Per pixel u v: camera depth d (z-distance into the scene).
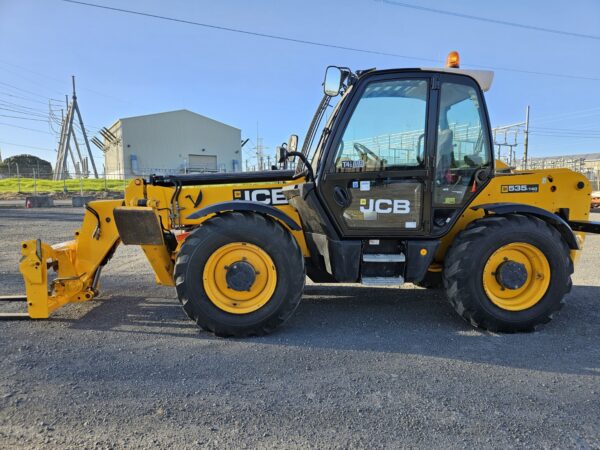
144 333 3.48
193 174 4.31
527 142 25.42
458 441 2.06
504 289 3.54
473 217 3.79
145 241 3.63
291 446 2.02
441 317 3.92
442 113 3.59
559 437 2.09
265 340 3.35
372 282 3.52
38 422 2.20
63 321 3.77
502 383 2.64
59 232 10.20
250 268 3.38
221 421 2.22
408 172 3.56
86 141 43.50
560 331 3.57
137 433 2.11
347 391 2.53
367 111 3.55
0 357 2.98
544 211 3.54
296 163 4.26
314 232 3.78
